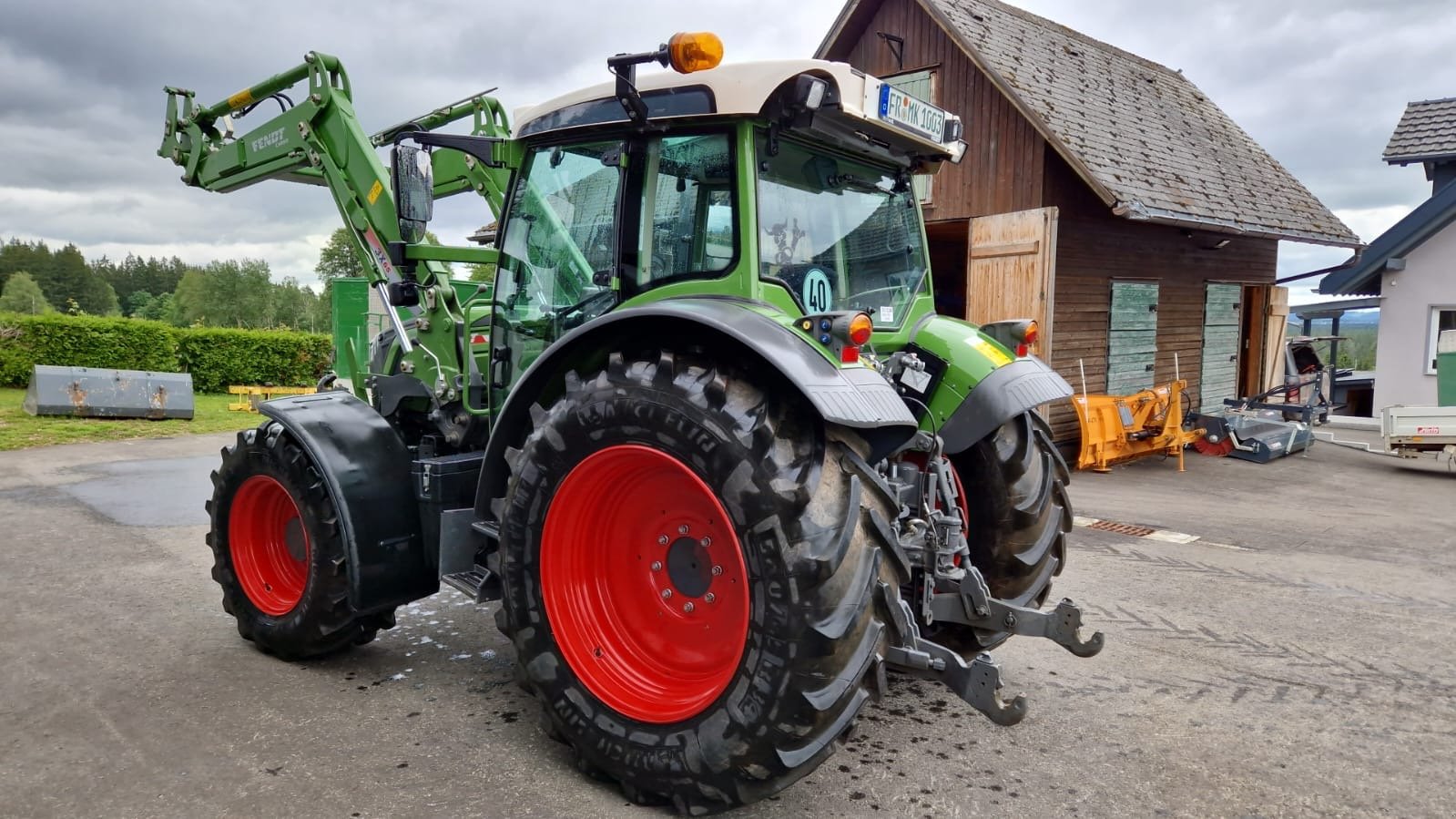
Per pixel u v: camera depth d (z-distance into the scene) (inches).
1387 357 556.7
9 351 683.4
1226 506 298.2
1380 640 165.0
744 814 101.8
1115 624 172.9
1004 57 400.5
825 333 99.4
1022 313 369.7
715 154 112.7
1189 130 486.3
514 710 129.6
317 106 172.9
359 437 141.7
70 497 290.8
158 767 110.9
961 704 132.7
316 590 137.8
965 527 137.0
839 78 108.9
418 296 156.5
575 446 105.5
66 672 142.3
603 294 123.7
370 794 104.7
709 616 106.0
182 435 460.8
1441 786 110.3
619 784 106.8
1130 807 104.3
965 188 407.5
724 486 93.7
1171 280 456.8
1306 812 104.0
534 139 131.2
